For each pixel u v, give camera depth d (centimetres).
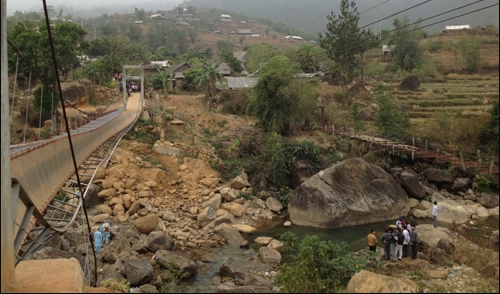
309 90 3775
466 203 2844
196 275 1670
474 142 3341
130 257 1686
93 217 2222
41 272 750
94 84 5650
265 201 2952
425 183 3092
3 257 653
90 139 2308
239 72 6788
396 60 6109
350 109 4503
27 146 1263
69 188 2219
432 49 6269
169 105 4512
